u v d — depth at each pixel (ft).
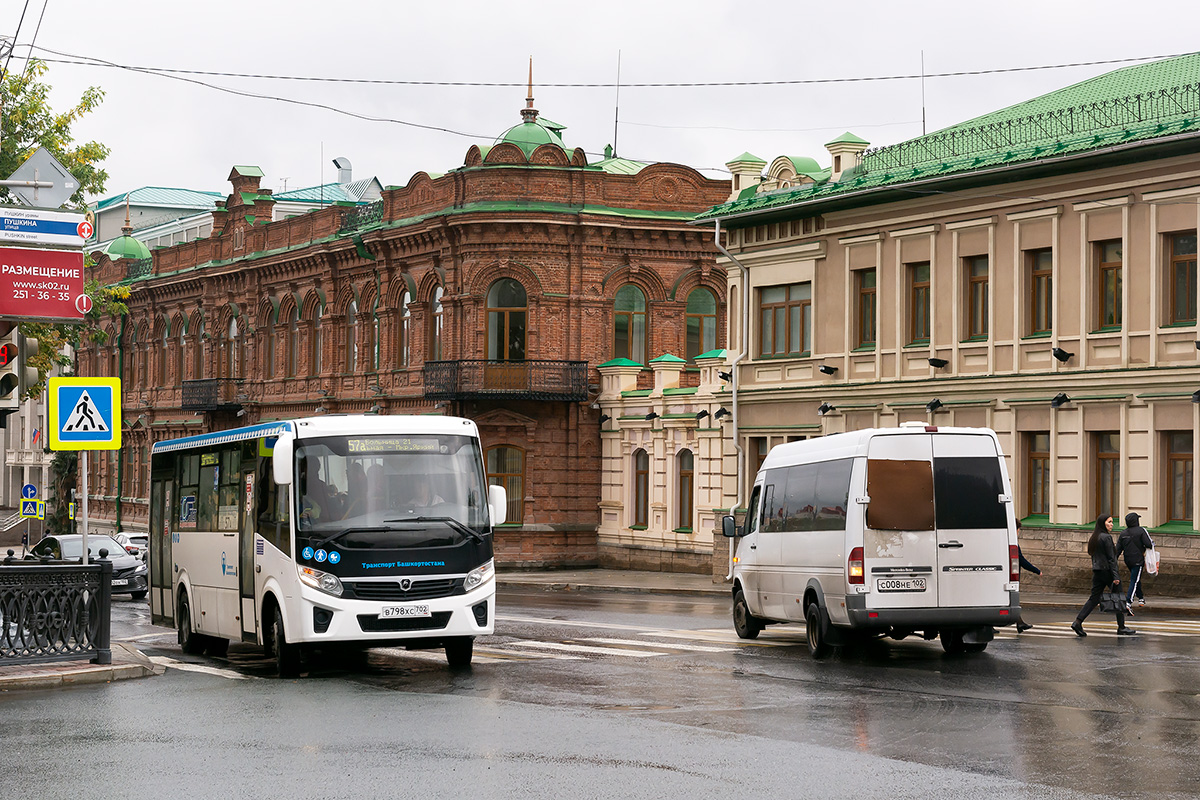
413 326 168.76
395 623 55.77
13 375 59.00
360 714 44.24
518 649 65.87
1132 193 99.96
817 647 61.52
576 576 145.18
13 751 37.93
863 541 59.11
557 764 35.27
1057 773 33.68
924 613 59.00
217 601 66.33
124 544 136.67
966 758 35.60
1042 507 106.83
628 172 174.50
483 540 57.62
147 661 59.62
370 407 176.04
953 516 59.67
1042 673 53.83
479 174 159.02
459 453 58.54
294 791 32.45
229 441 65.62
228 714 44.73
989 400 109.29
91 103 124.88
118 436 65.21
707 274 164.14
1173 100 98.07
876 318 119.85
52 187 66.85
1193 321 97.09
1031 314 108.06
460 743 38.45
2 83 117.19
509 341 159.33
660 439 149.07
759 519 70.18
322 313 187.93
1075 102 111.65
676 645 67.67
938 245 114.42
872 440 59.72
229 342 212.43
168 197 299.99
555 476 159.53
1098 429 101.86
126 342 245.86
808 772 34.04
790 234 128.77
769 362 130.62
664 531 147.95
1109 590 71.97
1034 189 106.42
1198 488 95.76
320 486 56.54
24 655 55.47
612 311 161.79
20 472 292.40
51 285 59.82
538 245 158.61
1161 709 43.75
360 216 180.45
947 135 114.42
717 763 35.24
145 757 36.86
